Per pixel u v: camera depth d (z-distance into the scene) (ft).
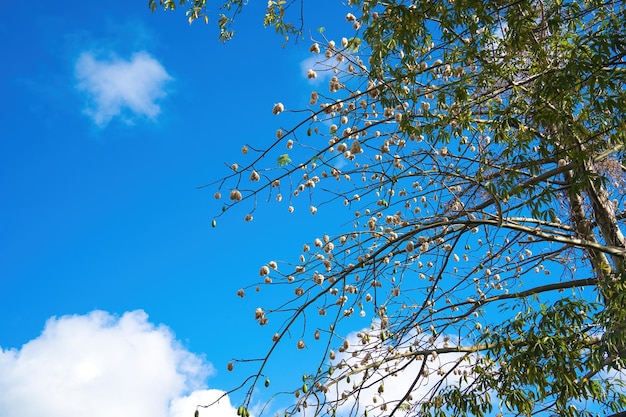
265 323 16.16
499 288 20.48
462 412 16.60
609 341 14.14
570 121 13.93
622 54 13.05
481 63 15.01
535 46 14.87
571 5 14.14
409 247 16.98
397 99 15.07
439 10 14.46
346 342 17.02
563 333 15.16
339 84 16.58
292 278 17.10
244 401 14.84
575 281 18.90
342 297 16.76
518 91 15.71
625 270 14.69
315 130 17.26
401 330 18.13
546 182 18.42
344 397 17.65
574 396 14.84
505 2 14.37
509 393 15.98
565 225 19.21
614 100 13.14
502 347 15.85
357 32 16.40
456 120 16.02
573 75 12.78
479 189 18.58
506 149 14.99
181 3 18.10
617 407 16.53
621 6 13.34
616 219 19.63
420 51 16.24
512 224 16.94
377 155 17.78
